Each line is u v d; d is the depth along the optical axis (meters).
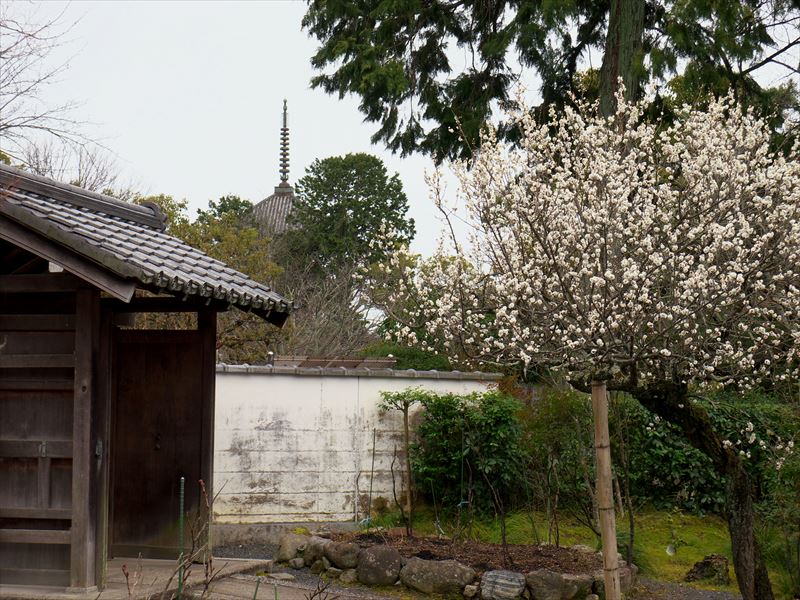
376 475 10.41
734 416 9.77
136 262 5.45
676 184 7.59
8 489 5.75
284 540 8.40
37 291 5.72
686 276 6.14
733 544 6.38
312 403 10.23
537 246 6.39
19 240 5.44
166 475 7.02
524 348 5.98
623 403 9.73
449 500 10.20
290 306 6.82
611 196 6.32
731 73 11.08
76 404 5.57
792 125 10.29
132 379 7.19
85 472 5.54
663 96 11.09
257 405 10.02
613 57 10.73
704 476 10.48
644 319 5.79
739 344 6.13
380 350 14.62
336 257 25.44
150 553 6.98
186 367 7.06
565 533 9.39
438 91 12.22
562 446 9.69
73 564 5.50
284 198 33.41
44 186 6.62
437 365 13.14
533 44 11.11
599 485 5.97
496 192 6.69
